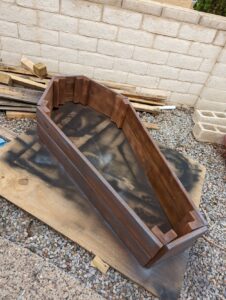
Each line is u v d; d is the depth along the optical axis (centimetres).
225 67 290
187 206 165
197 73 304
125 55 290
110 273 167
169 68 300
